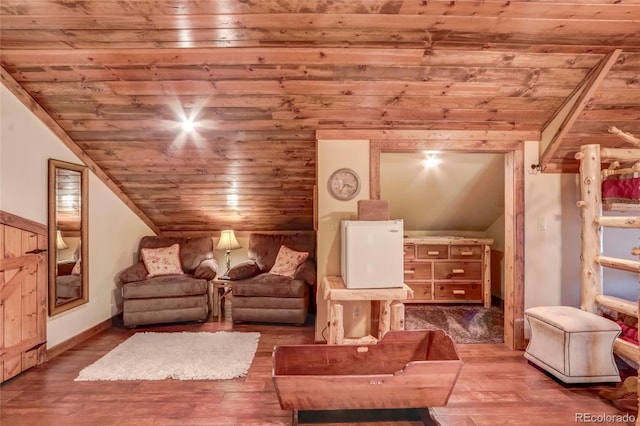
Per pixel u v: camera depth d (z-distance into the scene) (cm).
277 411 237
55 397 254
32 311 303
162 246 467
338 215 342
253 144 360
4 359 276
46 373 292
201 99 304
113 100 306
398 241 291
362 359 254
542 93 299
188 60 267
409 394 214
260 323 425
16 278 288
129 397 254
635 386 237
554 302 342
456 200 473
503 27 237
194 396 255
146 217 492
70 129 340
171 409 238
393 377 210
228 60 267
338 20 230
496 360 316
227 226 524
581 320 273
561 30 239
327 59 267
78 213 365
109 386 270
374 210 303
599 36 245
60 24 233
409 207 490
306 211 488
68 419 228
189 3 215
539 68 277
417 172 429
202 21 230
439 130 340
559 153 334
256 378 282
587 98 288
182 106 312
